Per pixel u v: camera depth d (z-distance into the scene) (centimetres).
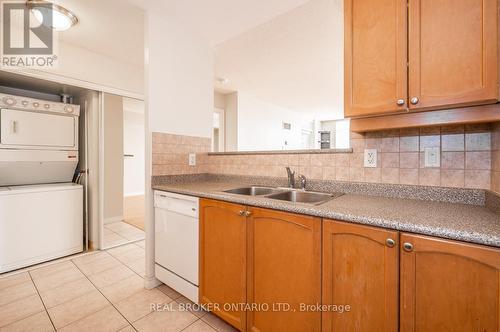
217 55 272
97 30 213
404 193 134
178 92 209
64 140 259
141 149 566
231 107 432
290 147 587
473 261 75
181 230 167
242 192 179
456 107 102
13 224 216
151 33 189
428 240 81
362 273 95
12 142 226
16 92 266
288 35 228
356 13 122
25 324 146
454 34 96
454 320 78
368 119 125
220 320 152
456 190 120
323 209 106
